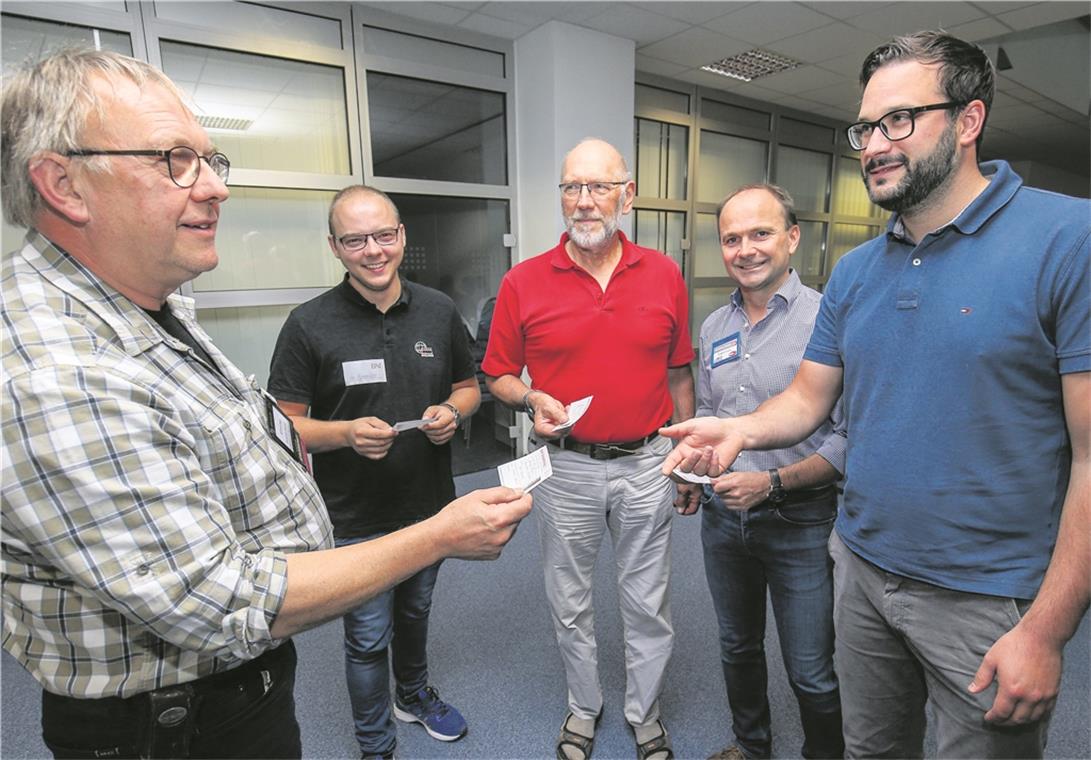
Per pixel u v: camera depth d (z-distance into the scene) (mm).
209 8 2883
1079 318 762
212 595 606
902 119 860
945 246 895
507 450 4250
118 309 663
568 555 1541
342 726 1738
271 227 3232
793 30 3730
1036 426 832
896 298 951
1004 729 868
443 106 3723
